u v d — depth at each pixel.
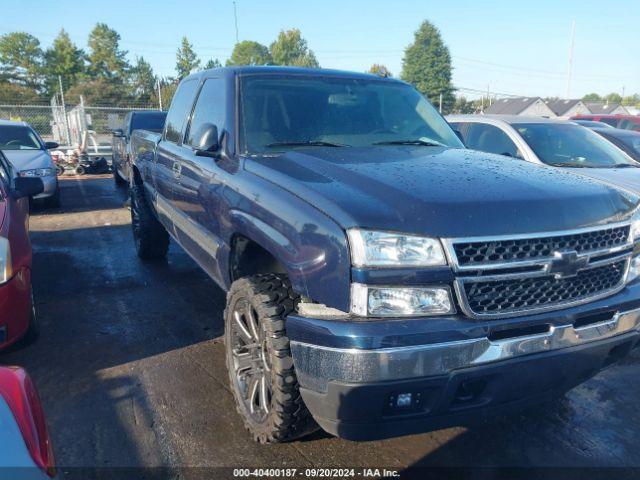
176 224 4.69
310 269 2.46
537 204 2.57
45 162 10.12
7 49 74.50
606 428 3.27
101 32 79.31
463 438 3.14
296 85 4.03
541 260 2.45
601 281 2.74
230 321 3.17
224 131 3.68
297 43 79.31
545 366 2.48
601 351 2.68
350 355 2.23
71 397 3.49
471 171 2.99
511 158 3.63
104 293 5.50
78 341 4.33
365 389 2.23
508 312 2.41
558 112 63.19
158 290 5.61
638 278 2.95
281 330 2.66
